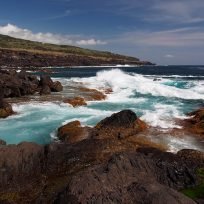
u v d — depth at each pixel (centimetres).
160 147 1856
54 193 1143
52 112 2827
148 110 2919
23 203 1132
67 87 4503
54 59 16188
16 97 3578
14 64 13300
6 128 2353
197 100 3538
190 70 13100
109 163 1104
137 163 1180
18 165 1390
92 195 918
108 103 3306
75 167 1419
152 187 955
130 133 2066
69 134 2064
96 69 13438
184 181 1237
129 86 4497
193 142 1977
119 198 919
